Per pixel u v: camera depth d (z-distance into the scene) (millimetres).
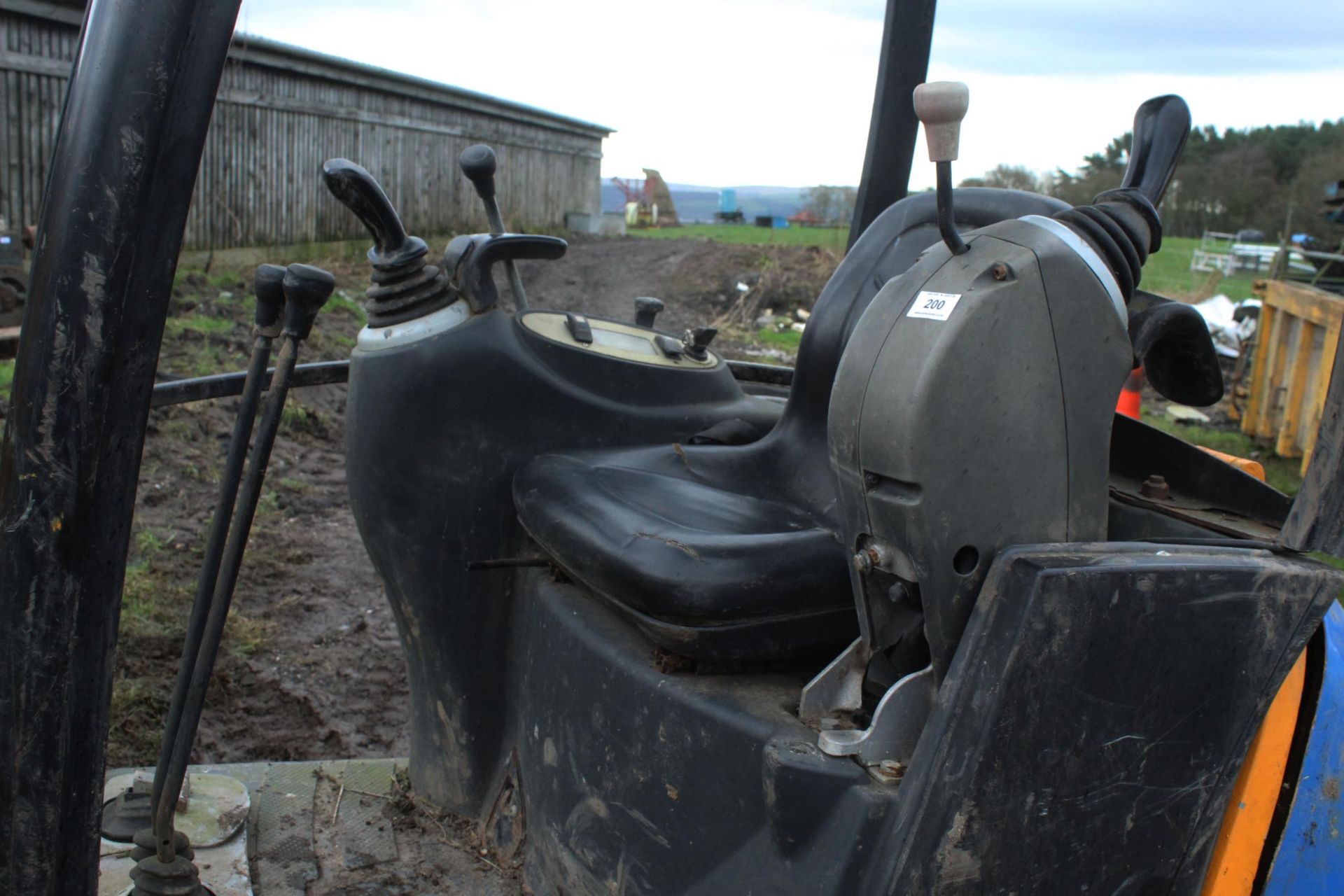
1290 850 1245
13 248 7125
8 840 881
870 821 1097
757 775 1213
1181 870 1177
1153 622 1077
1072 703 1062
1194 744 1135
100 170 822
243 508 1295
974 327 1051
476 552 1744
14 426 847
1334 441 1135
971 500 1076
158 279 857
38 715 866
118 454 861
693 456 1779
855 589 1188
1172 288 14812
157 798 1292
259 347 1286
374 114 15648
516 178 20578
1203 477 1491
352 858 1663
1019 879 1087
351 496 1799
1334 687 1269
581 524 1477
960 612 1095
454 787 1807
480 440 1729
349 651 3674
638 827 1355
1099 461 1142
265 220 13469
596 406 1820
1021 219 1130
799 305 13180
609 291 13680
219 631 1296
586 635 1469
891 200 2061
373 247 1772
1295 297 7039
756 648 1329
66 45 10469
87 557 859
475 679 1783
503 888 1626
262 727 3143
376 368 1721
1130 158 1294
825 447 1729
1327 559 3348
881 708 1126
